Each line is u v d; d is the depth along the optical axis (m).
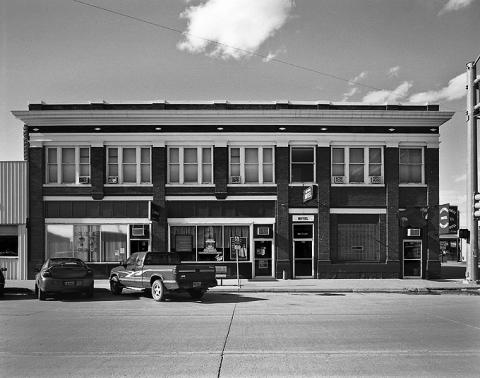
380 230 28.33
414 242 28.58
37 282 20.41
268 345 10.51
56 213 28.25
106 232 28.22
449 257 56.56
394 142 28.47
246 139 28.28
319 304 17.98
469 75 26.03
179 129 28.34
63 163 28.48
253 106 28.91
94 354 9.73
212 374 8.23
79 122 28.23
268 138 28.27
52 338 11.38
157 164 28.20
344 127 28.48
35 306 17.73
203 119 28.20
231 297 20.83
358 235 28.33
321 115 28.11
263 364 8.88
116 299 20.19
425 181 28.69
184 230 28.30
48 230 28.27
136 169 28.41
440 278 28.12
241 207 28.30
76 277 19.84
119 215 28.23
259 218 28.23
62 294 21.75
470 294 22.22
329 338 11.25
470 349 10.08
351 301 19.06
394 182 28.41
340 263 28.03
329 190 28.27
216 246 28.22
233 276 27.97
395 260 28.14
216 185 28.14
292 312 15.67
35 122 28.25
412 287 23.91
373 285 24.72
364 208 28.36
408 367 8.65
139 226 28.19
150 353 9.79
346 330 12.27
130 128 28.36
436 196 28.53
